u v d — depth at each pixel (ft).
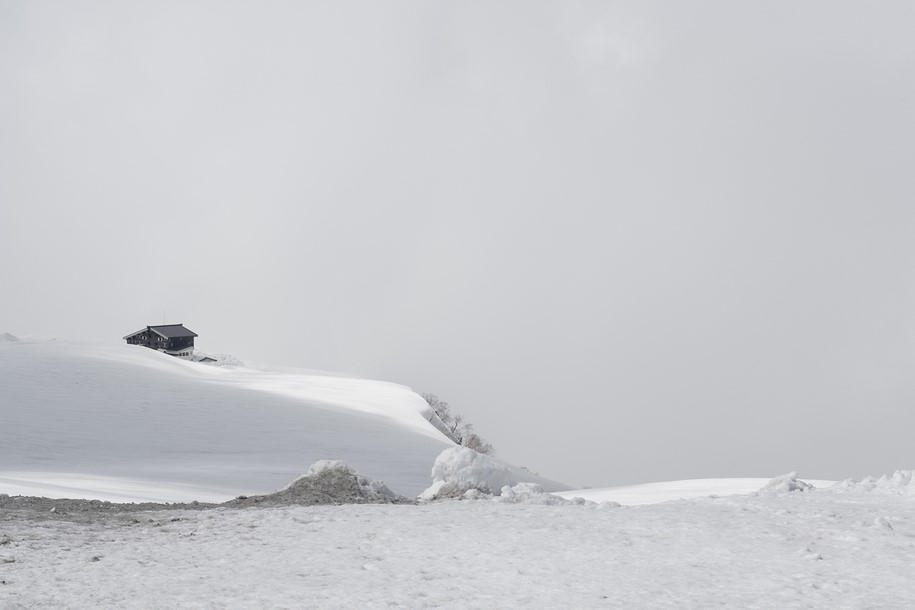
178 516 69.82
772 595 38.22
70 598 39.63
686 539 51.55
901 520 55.21
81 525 63.62
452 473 93.09
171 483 160.35
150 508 81.51
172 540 56.90
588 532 54.90
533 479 136.67
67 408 275.59
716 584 40.60
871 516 57.36
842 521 55.52
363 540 54.90
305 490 87.86
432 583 42.14
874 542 48.91
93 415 271.08
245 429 278.05
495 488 92.12
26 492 110.01
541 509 67.72
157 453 229.04
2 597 39.78
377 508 70.69
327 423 305.53
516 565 45.91
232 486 171.94
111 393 305.94
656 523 56.95
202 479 179.42
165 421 275.59
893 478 73.87
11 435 230.07
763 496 71.05
